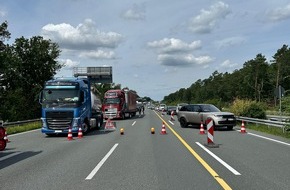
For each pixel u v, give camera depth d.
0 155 12.92
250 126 25.75
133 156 12.17
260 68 103.88
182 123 26.84
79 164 10.71
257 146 14.65
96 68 71.38
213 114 23.66
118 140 17.73
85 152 13.38
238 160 11.12
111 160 11.38
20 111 64.19
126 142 16.73
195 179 8.44
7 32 60.06
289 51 99.12
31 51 67.25
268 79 103.81
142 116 53.25
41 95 20.86
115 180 8.42
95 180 8.45
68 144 16.34
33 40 68.00
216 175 8.87
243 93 109.56
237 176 8.73
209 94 141.88
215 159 11.35
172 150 13.62
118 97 42.41
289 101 20.52
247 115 28.75
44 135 21.89
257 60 104.50
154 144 15.72
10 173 9.48
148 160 11.28
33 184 8.12
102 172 9.41
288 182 8.05
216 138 18.00
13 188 7.76
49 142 17.38
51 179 8.63
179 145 15.27
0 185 8.05
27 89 67.88
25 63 67.25
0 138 12.77
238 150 13.46
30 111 66.00
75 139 18.75
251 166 10.08
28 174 9.30
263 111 29.02
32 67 67.88
